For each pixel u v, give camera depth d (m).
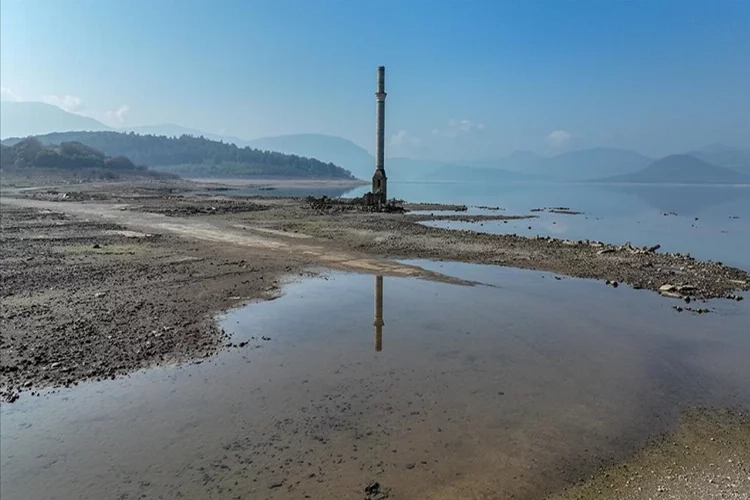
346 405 7.54
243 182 197.12
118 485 5.61
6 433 6.73
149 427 6.88
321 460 6.06
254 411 7.34
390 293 14.95
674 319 12.38
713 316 12.69
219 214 40.56
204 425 6.93
